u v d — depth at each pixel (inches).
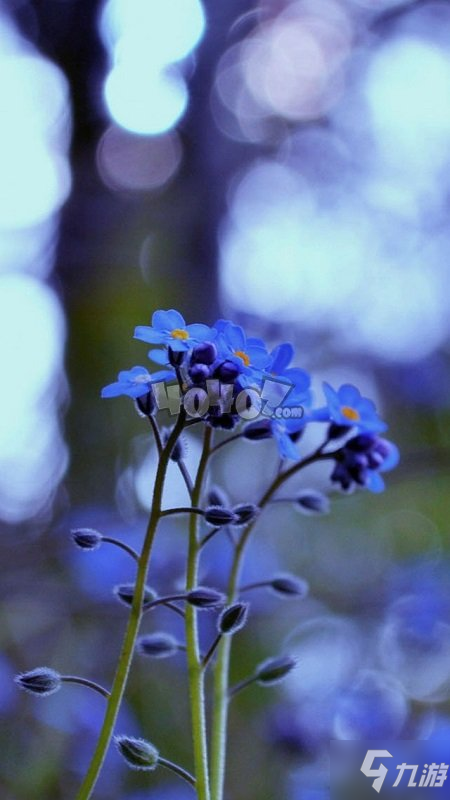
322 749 15.4
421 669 19.6
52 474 21.2
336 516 23.3
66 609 17.7
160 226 22.7
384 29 25.9
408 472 19.2
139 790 15.5
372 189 24.8
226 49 24.2
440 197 24.4
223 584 17.9
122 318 21.6
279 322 23.0
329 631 19.8
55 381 21.4
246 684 11.6
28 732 15.5
